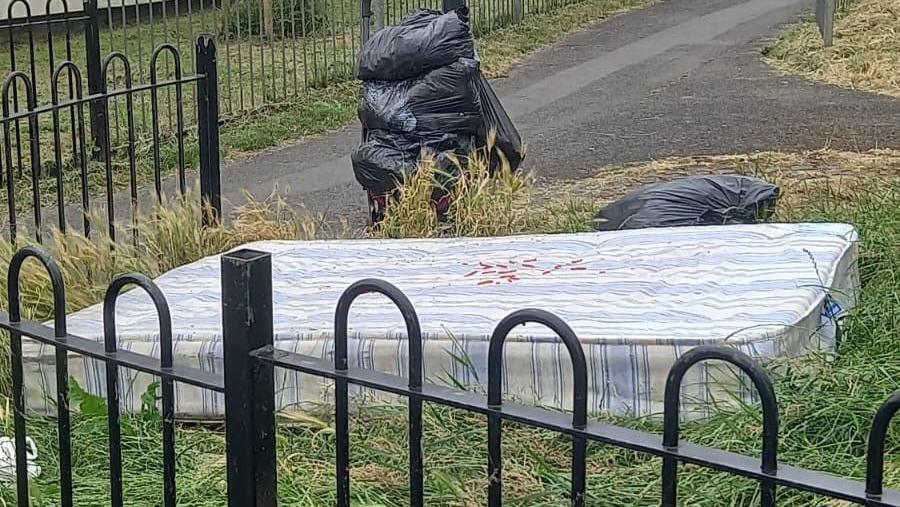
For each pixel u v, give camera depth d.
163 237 5.44
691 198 5.55
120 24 16.33
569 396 3.55
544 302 4.04
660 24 15.33
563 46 14.02
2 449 3.29
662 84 11.45
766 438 1.76
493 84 11.90
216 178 5.83
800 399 3.34
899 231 5.27
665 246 4.72
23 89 12.38
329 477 3.20
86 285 4.75
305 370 2.13
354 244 5.26
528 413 1.99
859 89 10.60
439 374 3.65
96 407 3.62
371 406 3.51
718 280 4.18
